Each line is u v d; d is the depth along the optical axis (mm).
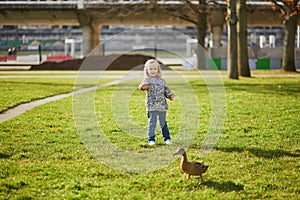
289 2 29547
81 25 44531
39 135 9148
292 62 30703
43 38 80000
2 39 79562
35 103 14383
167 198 5598
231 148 8086
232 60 23641
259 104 13742
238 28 25516
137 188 5984
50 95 16625
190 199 5566
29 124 10367
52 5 43656
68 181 6195
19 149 7953
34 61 48000
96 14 43406
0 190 5832
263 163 7102
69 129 9773
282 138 8953
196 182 6137
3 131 9570
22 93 16922
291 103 14008
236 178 6344
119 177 6441
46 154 7625
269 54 39812
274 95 16203
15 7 44031
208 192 5770
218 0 40250
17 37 72688
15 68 38938
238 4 25328
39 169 6742
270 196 5672
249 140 8734
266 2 41531
